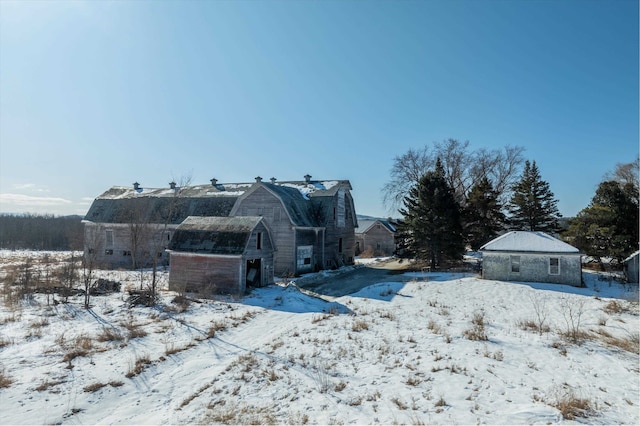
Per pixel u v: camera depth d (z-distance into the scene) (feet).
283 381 31.81
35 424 25.08
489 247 86.74
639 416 25.38
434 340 42.78
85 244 124.36
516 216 126.93
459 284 80.43
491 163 141.69
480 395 28.60
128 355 37.70
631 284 79.10
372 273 105.09
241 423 24.82
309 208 108.37
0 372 32.68
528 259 82.74
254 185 99.71
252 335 46.16
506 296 69.72
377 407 26.76
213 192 121.19
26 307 56.54
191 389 30.81
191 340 42.96
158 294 65.46
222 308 58.95
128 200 122.31
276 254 96.07
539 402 27.37
